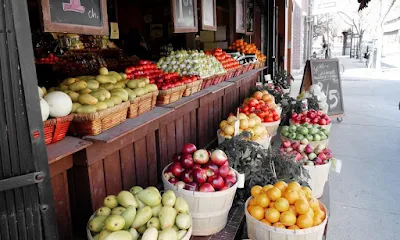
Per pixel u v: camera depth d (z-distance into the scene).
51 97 1.67
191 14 3.41
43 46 5.23
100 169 2.06
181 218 1.84
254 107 4.15
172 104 2.71
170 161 2.96
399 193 3.49
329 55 15.70
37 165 1.23
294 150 3.29
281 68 8.38
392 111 7.24
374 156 4.55
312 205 2.16
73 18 1.81
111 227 1.66
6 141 1.18
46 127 1.63
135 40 7.03
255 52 6.27
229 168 2.44
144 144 2.54
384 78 13.12
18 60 1.16
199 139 3.57
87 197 1.98
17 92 1.17
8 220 1.22
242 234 2.55
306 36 24.16
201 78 3.35
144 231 1.79
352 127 6.01
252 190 2.32
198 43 6.93
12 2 1.12
